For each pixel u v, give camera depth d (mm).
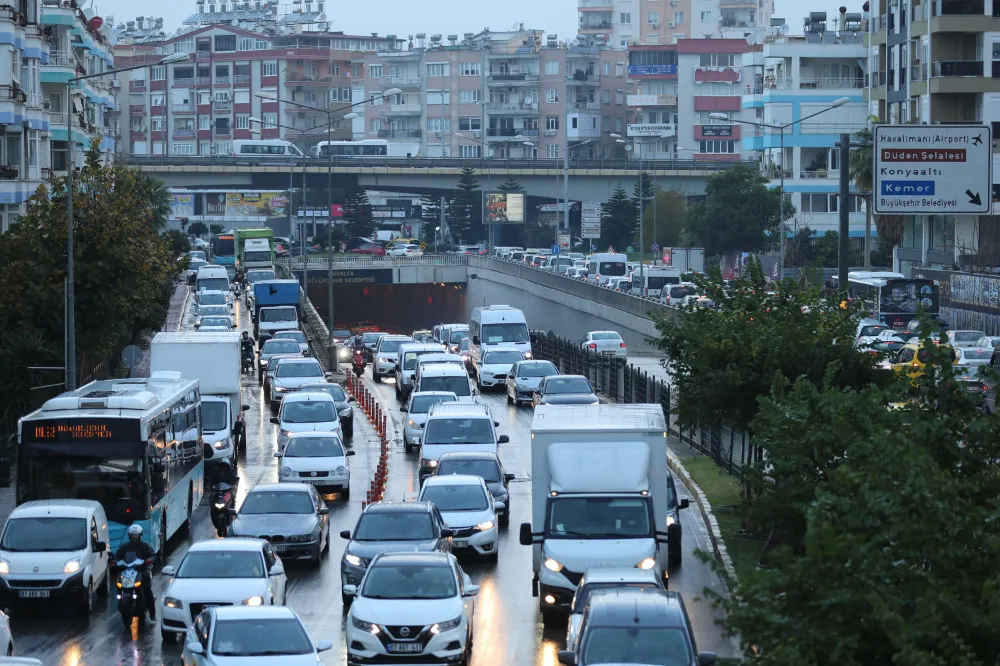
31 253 99250
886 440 27062
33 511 55844
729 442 82875
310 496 65000
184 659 42031
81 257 99250
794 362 59938
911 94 177250
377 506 58531
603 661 36156
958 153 61875
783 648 23328
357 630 44812
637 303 168375
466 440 84562
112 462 60812
